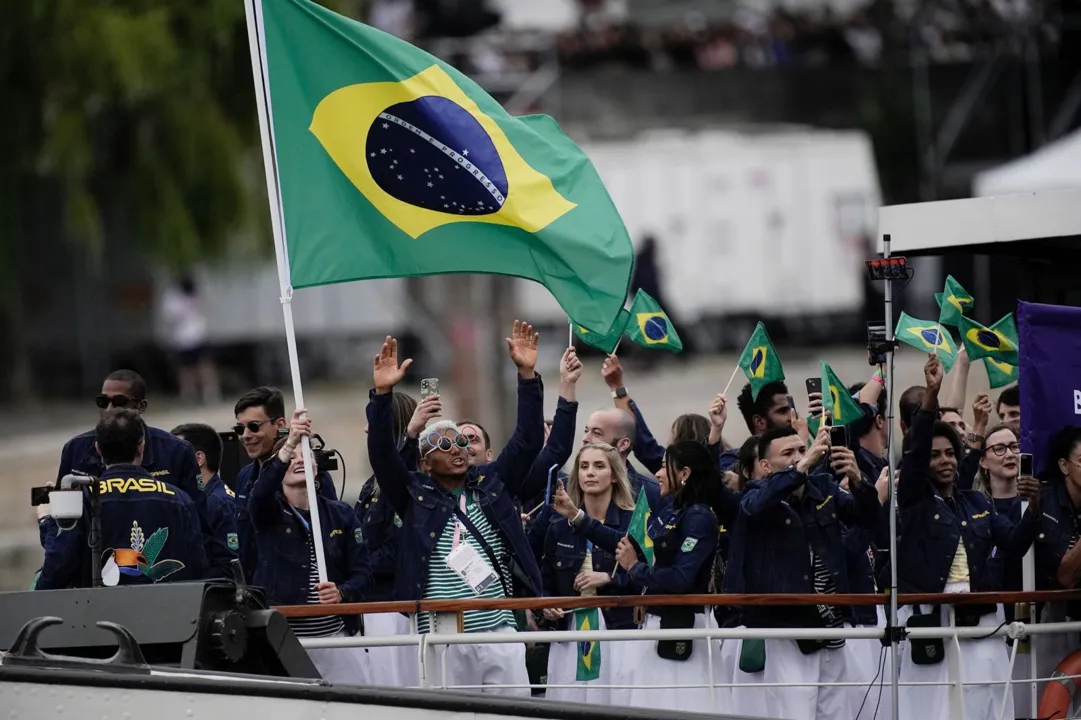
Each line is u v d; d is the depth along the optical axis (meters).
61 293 122.69
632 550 31.78
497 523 31.89
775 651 32.19
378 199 33.53
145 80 107.38
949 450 33.81
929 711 33.28
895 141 134.25
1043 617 34.22
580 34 140.38
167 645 26.30
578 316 33.53
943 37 125.69
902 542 33.16
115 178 115.88
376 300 121.94
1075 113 105.50
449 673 31.22
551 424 38.31
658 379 113.69
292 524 32.19
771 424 36.81
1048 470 32.22
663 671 31.94
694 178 120.19
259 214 116.19
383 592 33.69
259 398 33.56
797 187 120.06
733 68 140.25
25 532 78.31
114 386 32.59
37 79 109.00
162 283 123.00
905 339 38.06
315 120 33.62
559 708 24.42
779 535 32.06
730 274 120.25
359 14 124.31
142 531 28.97
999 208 33.88
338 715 24.53
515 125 34.25
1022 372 32.16
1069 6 106.12
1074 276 38.31
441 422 31.53
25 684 24.64
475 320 90.06
